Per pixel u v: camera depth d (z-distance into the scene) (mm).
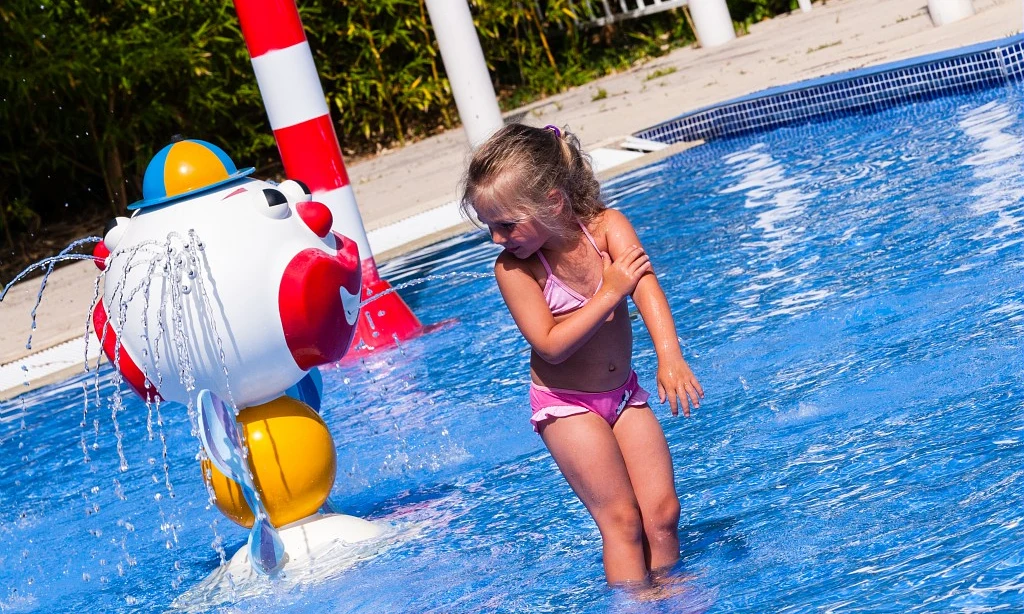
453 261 7766
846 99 9031
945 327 4125
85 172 13828
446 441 4492
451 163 11336
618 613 2613
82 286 9484
